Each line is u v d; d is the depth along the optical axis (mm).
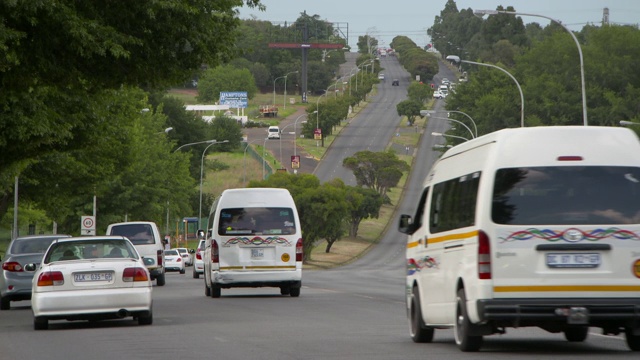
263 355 32375
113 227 96188
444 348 34031
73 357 33406
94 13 52781
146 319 46344
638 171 30734
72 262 45281
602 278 30172
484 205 30625
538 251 30250
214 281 69312
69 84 56156
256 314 53438
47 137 78250
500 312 30094
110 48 51844
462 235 32000
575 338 36500
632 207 30516
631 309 30047
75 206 157500
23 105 74125
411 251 38094
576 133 31000
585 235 30266
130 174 158875
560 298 30141
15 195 114875
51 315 44594
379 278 126250
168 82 58219
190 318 50719
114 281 45156
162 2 53375
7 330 46688
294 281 69625
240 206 69688
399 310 56156
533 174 30656
